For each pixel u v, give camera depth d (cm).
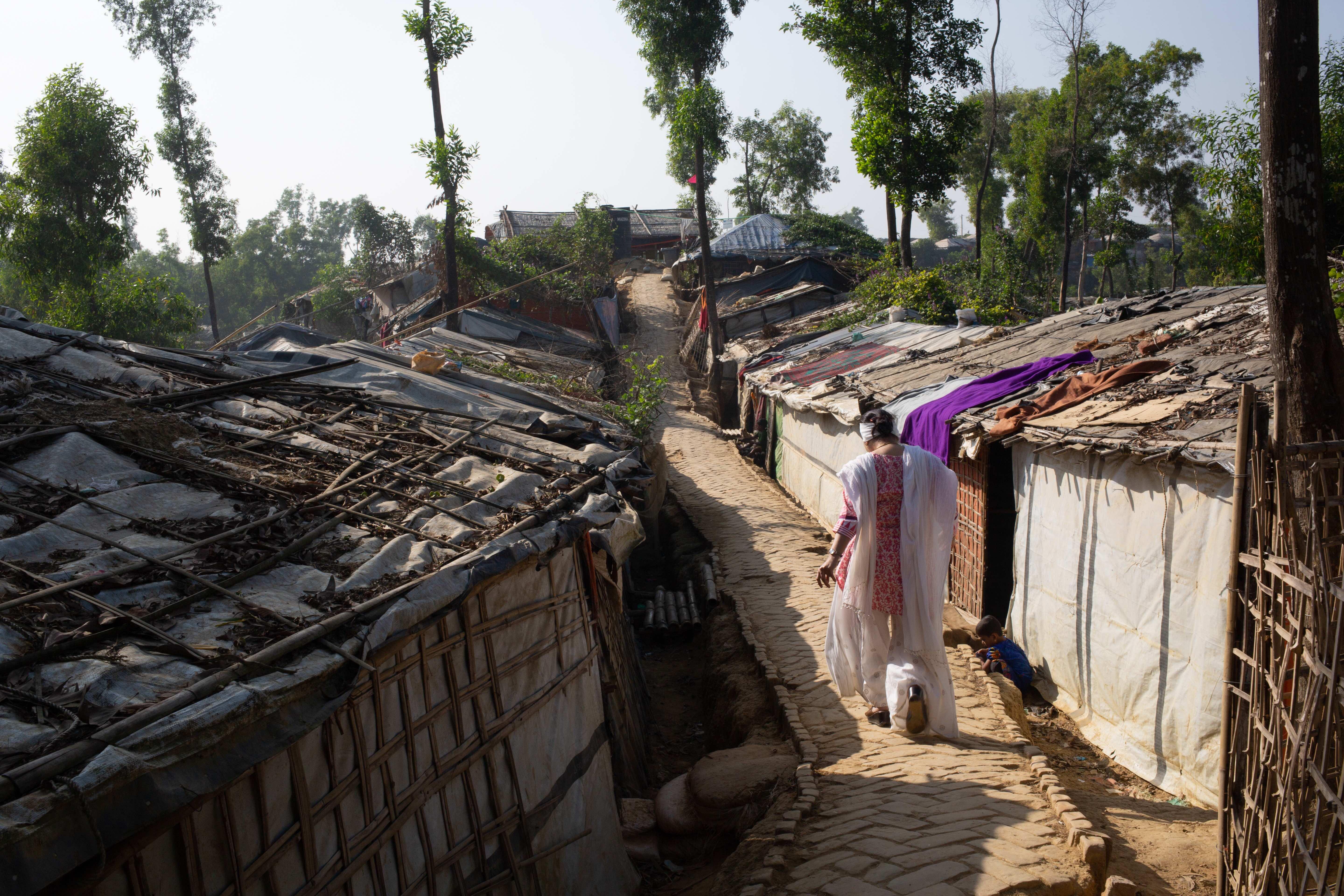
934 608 559
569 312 3122
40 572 313
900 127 2475
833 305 3136
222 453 480
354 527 425
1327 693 303
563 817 486
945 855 410
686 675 974
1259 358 715
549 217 5281
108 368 571
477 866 408
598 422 797
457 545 418
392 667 356
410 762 369
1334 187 1564
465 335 2259
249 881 287
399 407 621
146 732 236
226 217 3400
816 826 473
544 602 497
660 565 1434
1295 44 424
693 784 595
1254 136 1866
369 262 3812
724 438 2523
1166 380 746
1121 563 669
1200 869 430
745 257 4166
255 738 272
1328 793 299
